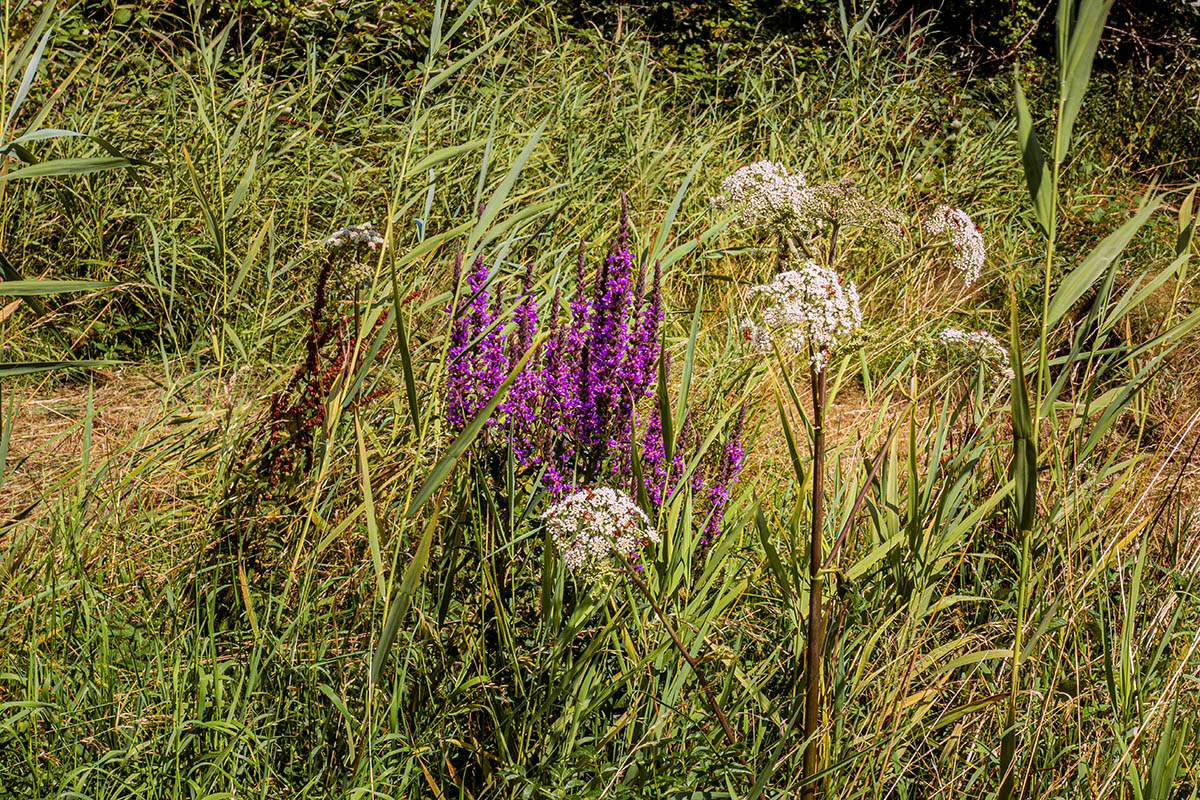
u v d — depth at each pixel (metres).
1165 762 2.06
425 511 2.96
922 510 2.52
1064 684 2.62
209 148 5.39
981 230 6.43
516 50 7.23
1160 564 3.24
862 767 2.29
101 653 2.57
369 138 6.21
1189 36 11.05
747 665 2.71
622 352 2.68
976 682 2.70
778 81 8.48
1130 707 2.39
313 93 6.18
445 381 2.98
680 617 2.45
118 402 4.46
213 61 5.80
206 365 4.48
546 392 2.81
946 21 10.88
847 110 7.41
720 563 2.50
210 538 2.93
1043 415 2.24
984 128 8.20
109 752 2.17
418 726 2.42
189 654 2.55
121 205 5.21
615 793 2.21
